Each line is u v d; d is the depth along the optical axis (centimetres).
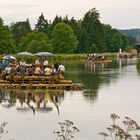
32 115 2759
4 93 3856
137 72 6962
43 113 2833
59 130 2348
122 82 5094
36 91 4025
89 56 11588
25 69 4500
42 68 4609
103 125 2502
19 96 3644
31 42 11744
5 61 5266
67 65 9256
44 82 4341
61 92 3969
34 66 4734
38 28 15725
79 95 3759
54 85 4266
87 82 5022
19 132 2308
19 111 2895
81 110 2973
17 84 4284
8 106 3098
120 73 6700
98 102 3362
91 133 2306
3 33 11250
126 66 9019
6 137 2208
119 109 3050
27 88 4262
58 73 4391
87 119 2669
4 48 11231
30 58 8619
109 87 4491
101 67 8469
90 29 16588
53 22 15575
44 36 13288
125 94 3906
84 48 16012
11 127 2416
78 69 7656
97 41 16638
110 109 3042
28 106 3109
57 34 14075
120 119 2686
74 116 2750
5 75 4559
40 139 2173
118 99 3556
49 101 3362
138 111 2975
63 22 14750
